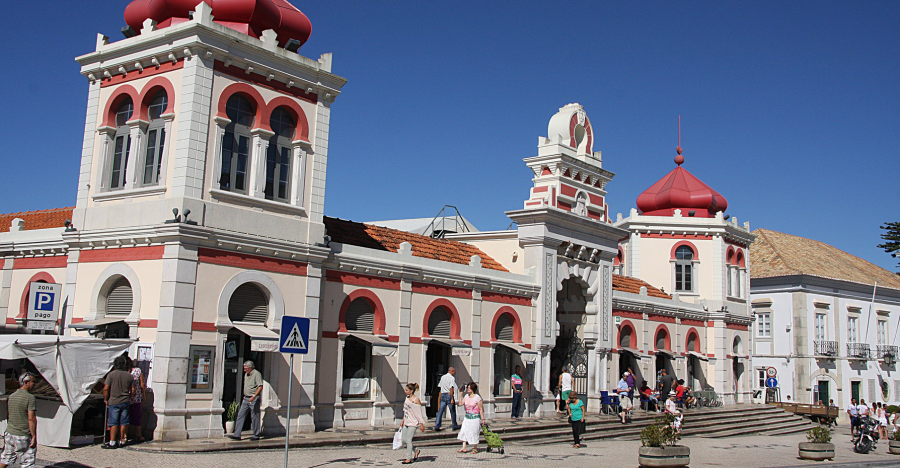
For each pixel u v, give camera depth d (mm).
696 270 40719
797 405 42906
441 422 22391
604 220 31938
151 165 18641
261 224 19078
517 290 27016
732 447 25438
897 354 54312
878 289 53406
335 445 18281
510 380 27109
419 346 23406
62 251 20453
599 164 31766
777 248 53250
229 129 18906
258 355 19109
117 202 18812
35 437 12797
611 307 31547
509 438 22234
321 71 20594
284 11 20781
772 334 49250
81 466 13992
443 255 26156
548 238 28062
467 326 25172
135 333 17500
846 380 49656
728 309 40750
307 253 19859
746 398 41562
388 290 22625
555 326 28406
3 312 21703
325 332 20688
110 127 19484
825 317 49656
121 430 15969
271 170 19750
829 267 52969
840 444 31328
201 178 17953
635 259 41438
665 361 36531
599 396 30078
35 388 16219
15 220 22328
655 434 17578
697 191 42062
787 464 21062
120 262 18250
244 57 18906
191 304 17297
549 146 29516
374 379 21969
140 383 16688
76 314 18875
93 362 15992
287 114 20250
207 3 19344
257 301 19062
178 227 17016
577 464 18000
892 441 27781
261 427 18500
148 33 18938
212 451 16141
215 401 17578
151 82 18797
